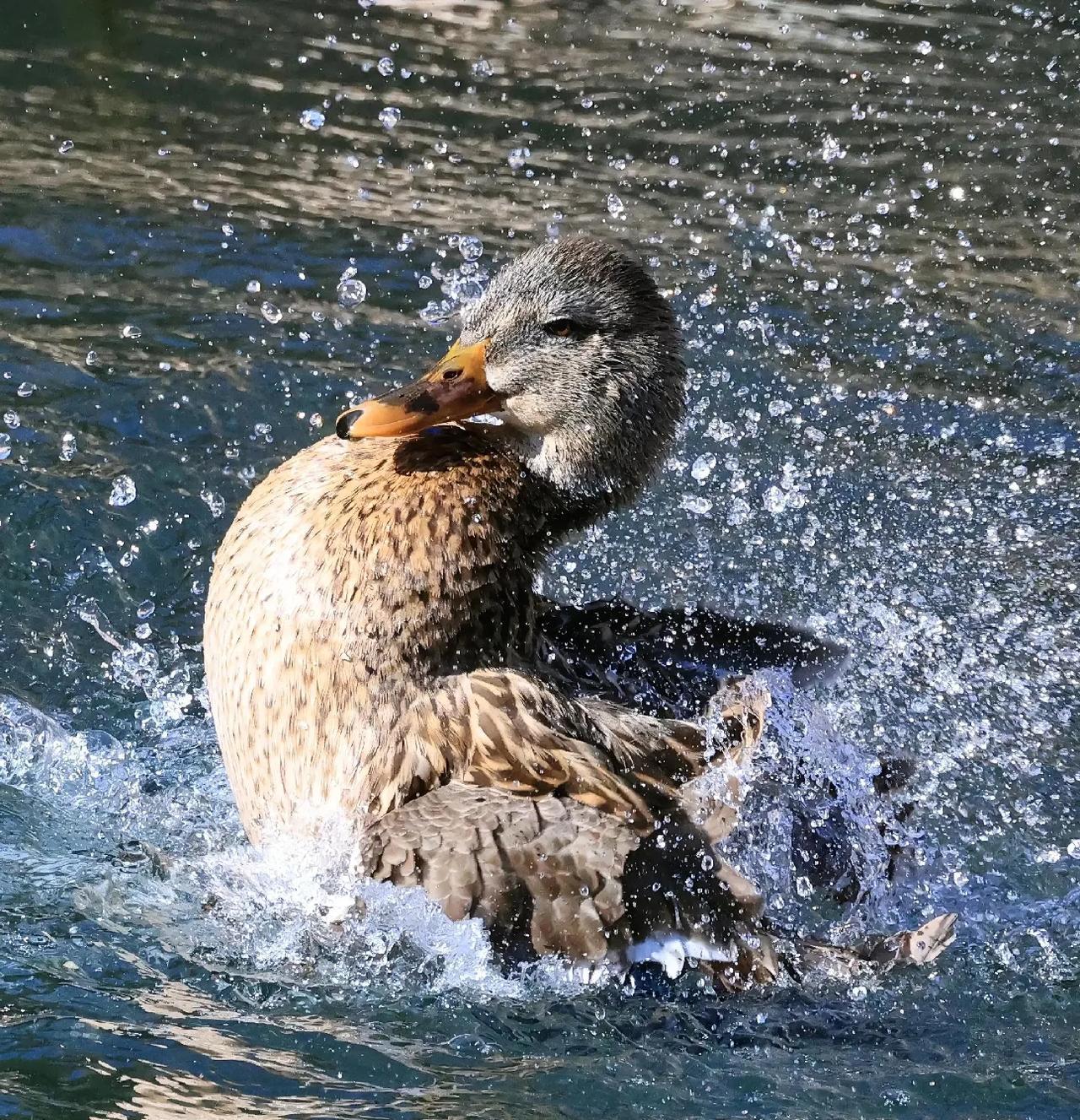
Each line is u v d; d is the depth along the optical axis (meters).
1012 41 19.41
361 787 7.66
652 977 7.45
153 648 10.53
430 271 14.16
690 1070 7.22
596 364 8.52
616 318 8.57
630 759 7.87
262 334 13.15
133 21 17.94
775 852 8.18
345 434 7.94
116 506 11.41
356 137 16.30
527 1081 7.08
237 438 12.09
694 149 16.70
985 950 8.27
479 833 7.17
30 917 8.09
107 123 16.02
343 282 13.25
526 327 8.46
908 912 8.52
